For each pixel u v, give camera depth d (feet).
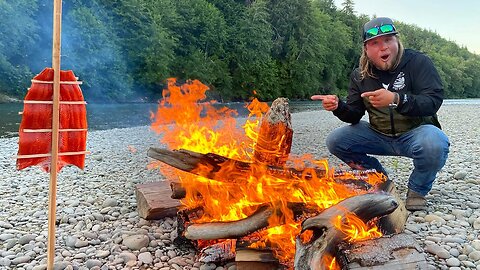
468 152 27.45
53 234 8.87
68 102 8.66
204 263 9.41
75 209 13.89
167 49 133.28
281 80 177.47
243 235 8.66
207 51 152.25
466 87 311.47
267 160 11.07
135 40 126.31
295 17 185.37
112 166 23.11
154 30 129.39
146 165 23.57
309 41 191.11
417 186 13.34
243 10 171.42
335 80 218.18
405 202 13.92
